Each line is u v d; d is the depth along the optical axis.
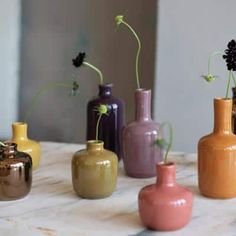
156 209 1.12
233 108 1.52
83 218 1.22
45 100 2.72
